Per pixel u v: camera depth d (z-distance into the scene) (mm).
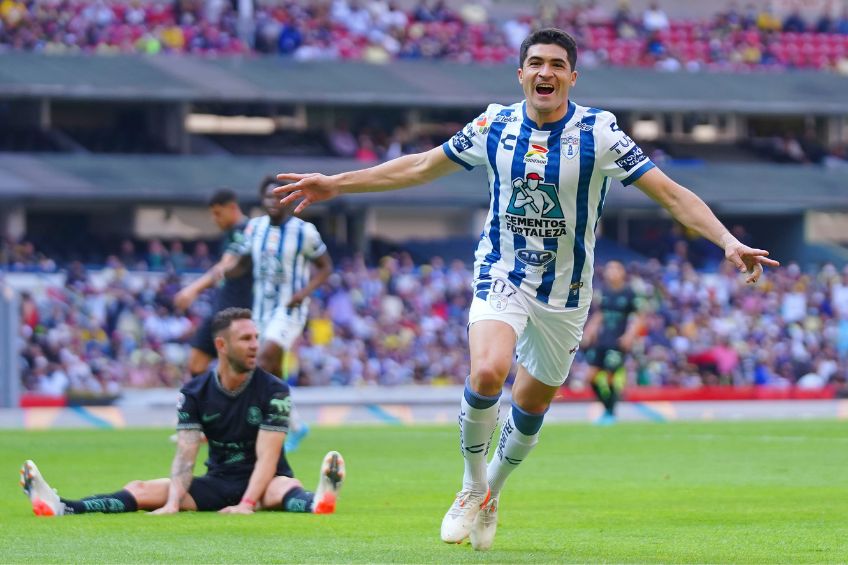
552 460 28891
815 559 13922
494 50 96188
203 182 76938
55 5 86125
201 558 13805
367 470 26422
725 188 86125
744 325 71000
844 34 105625
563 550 14672
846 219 90625
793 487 22969
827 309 73438
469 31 96938
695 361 67562
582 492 22188
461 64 89875
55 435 37875
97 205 78625
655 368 64938
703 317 69250
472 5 100062
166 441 34844
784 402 55625
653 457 29688
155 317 60125
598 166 14383
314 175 14875
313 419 48094
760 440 35219
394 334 64688
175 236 78938
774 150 95562
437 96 85688
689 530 16750
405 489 22609
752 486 23172
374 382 61938
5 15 84500
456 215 84312
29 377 55219
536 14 100688
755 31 103812
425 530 16547
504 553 14336
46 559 13727
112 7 87438
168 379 58938
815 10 108000
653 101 90250
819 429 40438
